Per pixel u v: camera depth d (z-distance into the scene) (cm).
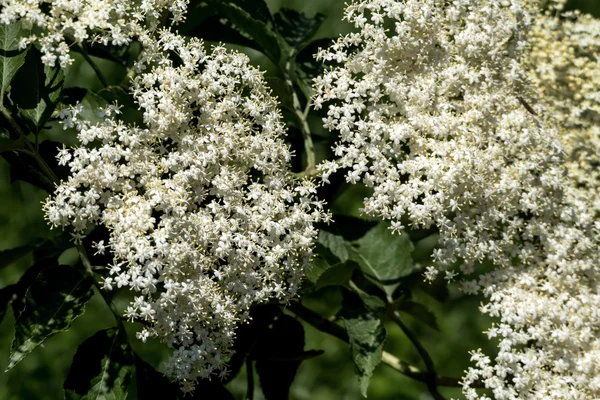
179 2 108
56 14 104
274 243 107
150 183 105
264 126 108
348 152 108
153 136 106
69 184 104
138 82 107
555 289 110
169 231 104
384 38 109
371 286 116
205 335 105
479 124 110
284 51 118
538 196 111
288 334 114
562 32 121
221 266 106
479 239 110
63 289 105
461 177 108
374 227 117
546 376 108
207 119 107
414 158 109
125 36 106
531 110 114
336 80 112
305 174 112
